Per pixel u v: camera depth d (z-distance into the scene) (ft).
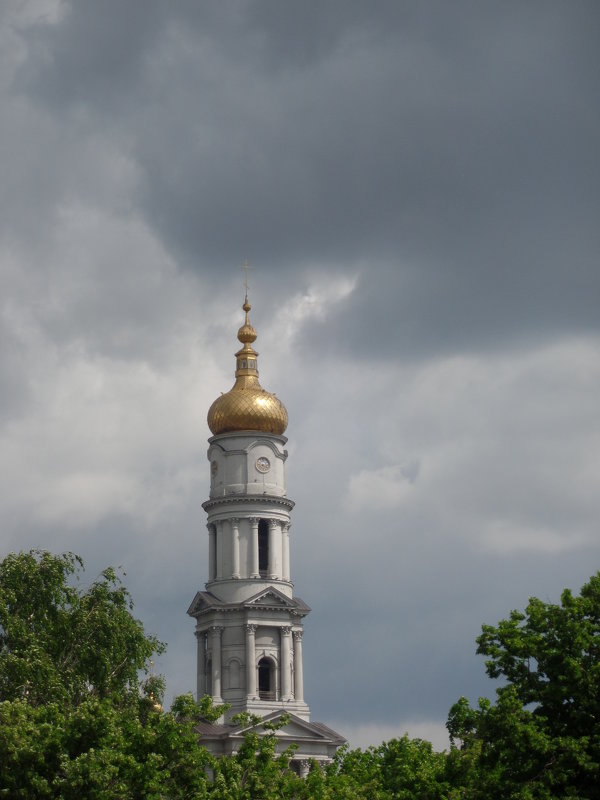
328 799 459.73
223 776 429.38
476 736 456.86
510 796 411.13
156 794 402.31
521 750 414.21
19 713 428.56
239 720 455.63
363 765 549.13
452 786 472.44
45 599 544.21
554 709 430.61
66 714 455.63
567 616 435.12
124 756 401.70
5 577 542.16
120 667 554.05
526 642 434.30
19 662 503.20
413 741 548.72
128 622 561.43
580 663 426.92
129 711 483.10
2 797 404.98
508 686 430.20
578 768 414.21
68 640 542.16
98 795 392.88
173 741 414.21
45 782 399.65
